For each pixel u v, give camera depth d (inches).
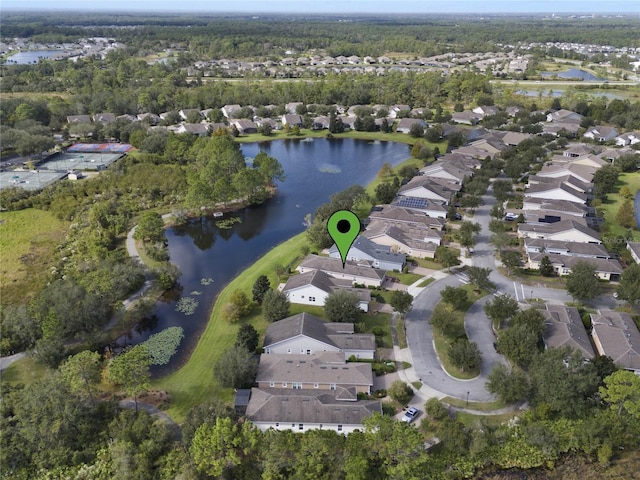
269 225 4953.3
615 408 2386.8
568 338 2866.6
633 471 2261.3
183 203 5088.6
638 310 3361.2
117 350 3048.7
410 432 2146.9
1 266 4025.6
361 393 2613.2
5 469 2188.7
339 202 4800.7
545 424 2362.2
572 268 3624.5
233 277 3961.6
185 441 2260.1
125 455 2138.3
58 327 2869.1
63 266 3951.8
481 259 4087.1
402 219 4665.4
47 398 2342.5
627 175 6087.6
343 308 3117.6
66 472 2165.4
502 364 2780.5
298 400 2444.6
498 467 2294.5
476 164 6348.4
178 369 2886.3
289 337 2847.0
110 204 5007.4
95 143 7559.1
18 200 5221.5
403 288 3636.8
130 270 3597.4
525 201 5022.1
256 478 2143.2
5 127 7145.7
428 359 2901.1
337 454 2165.4
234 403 2471.7
